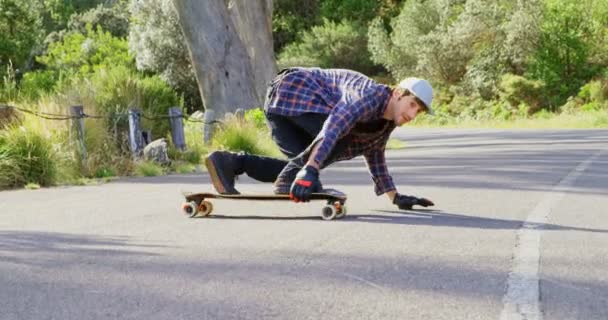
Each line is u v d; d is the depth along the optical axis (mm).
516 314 2660
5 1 35469
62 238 4566
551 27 37656
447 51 41750
